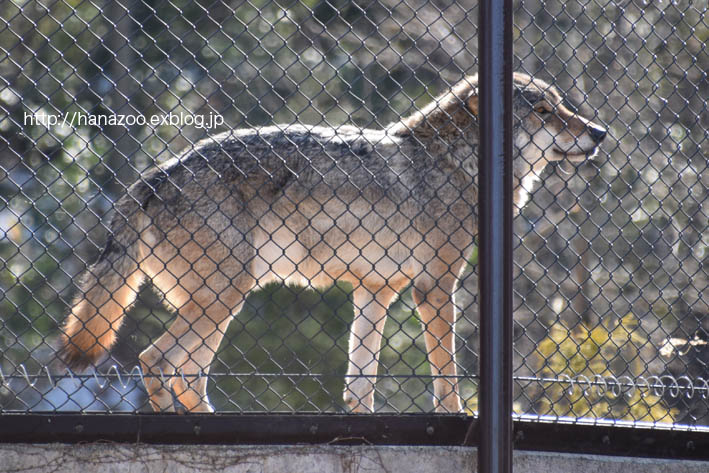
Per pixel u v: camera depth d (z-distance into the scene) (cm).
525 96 1511
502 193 896
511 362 902
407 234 1431
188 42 3089
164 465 981
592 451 1038
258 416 999
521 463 1019
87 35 2944
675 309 1781
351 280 1473
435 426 1011
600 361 1673
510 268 899
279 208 1385
